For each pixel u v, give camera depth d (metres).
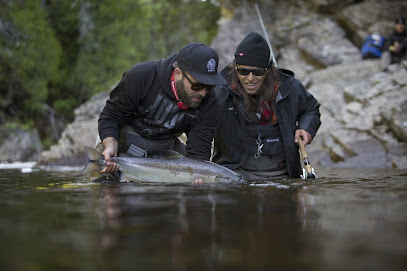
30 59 14.65
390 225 1.50
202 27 20.92
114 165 3.50
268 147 4.05
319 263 1.05
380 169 5.97
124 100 3.53
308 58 12.74
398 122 7.54
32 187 3.10
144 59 17.95
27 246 1.22
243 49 3.79
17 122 13.94
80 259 1.09
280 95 4.02
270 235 1.35
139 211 1.83
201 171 3.44
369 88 9.48
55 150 9.48
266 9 14.20
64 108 15.62
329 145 8.34
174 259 1.09
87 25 16.03
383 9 12.92
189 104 3.47
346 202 2.09
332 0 13.31
